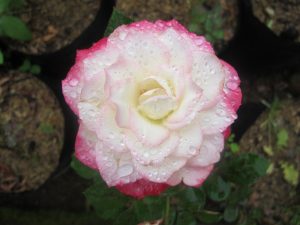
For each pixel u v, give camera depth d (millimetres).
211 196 256
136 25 190
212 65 186
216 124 187
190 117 178
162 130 182
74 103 193
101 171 188
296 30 351
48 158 328
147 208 248
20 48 335
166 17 343
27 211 371
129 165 188
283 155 365
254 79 404
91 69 184
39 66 351
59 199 377
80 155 196
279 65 395
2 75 334
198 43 195
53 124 329
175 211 258
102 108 183
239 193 272
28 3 337
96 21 340
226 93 195
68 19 339
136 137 181
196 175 193
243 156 259
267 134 367
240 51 385
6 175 323
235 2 354
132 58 181
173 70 181
